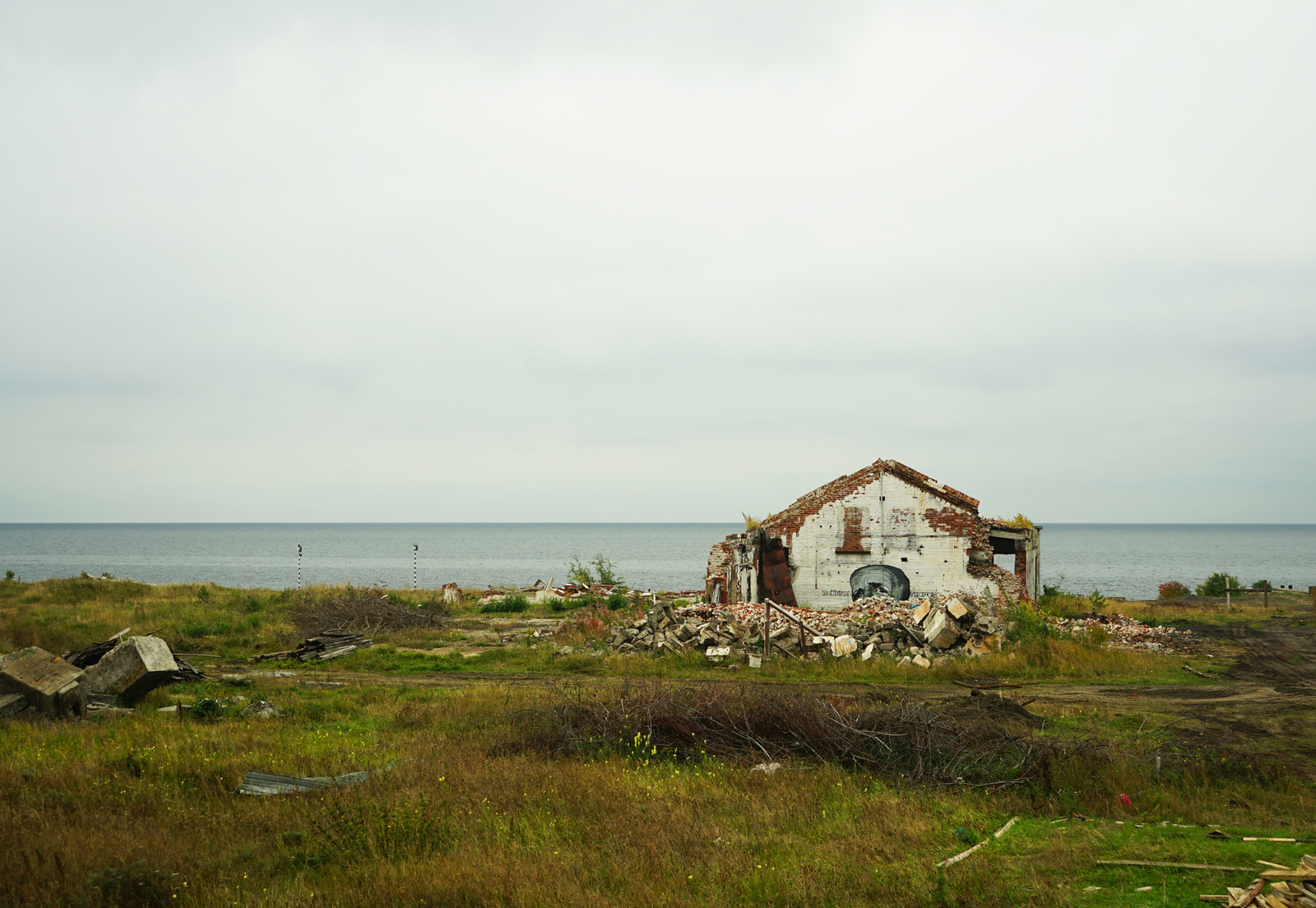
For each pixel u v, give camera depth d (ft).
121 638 71.15
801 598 99.25
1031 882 21.57
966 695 53.01
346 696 53.21
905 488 97.86
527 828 26.13
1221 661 68.59
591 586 137.80
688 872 22.91
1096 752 34.37
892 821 27.50
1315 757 37.27
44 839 23.24
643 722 39.99
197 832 25.66
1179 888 20.70
